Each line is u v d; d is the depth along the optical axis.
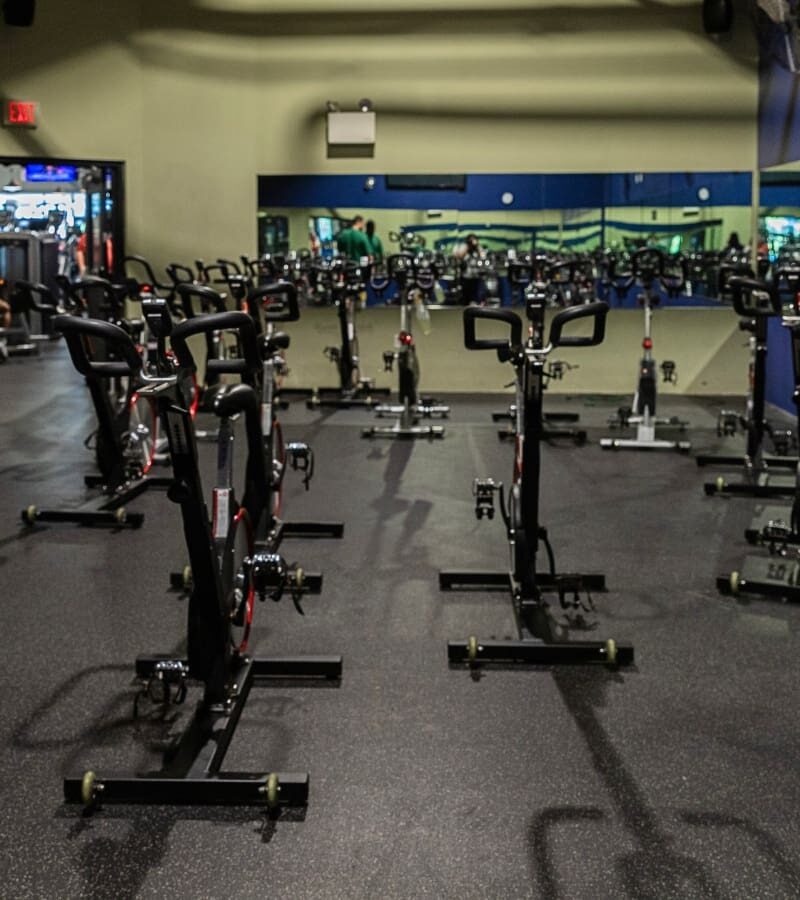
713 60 9.70
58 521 5.26
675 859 2.35
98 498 5.68
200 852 2.38
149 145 9.81
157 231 9.91
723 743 2.91
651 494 5.96
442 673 3.40
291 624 3.83
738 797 2.62
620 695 3.23
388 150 9.98
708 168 9.80
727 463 6.77
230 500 2.99
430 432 7.79
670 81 9.77
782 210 8.72
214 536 2.94
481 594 4.19
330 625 3.83
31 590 4.22
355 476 6.43
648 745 2.90
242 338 3.18
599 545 4.89
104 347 9.62
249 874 2.30
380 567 4.55
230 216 10.02
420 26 9.83
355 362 9.46
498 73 9.85
